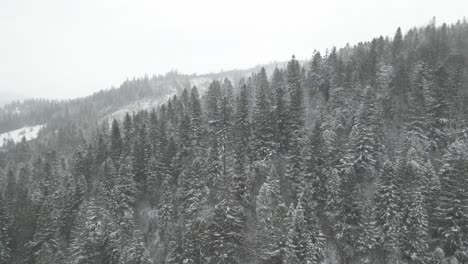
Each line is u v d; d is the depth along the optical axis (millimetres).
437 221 48250
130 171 68812
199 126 76875
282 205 52438
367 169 56906
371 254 48000
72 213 66312
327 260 49438
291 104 70812
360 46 105750
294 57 94938
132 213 64562
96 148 88188
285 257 46875
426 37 103125
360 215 49656
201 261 50094
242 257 51969
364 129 58562
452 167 49719
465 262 43562
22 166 102375
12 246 63688
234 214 52625
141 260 52844
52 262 58281
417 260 44531
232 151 65188
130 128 88750
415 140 61469
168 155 69750
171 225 59250
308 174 55625
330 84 84125
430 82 69812
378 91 73688
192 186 60344
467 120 62906
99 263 56031
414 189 49156
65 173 83812
